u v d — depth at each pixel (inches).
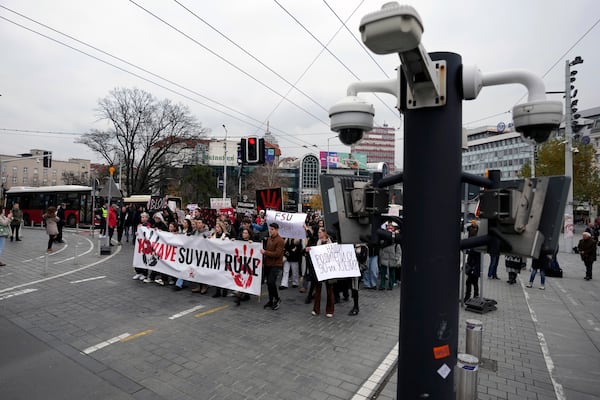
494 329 255.1
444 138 80.6
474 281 319.3
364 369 184.5
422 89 79.9
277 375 176.4
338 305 306.3
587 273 451.5
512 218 79.5
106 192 569.9
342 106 92.4
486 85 83.0
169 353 198.8
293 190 3535.9
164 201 723.4
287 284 366.0
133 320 250.1
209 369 181.2
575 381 176.6
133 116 1409.9
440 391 81.8
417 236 82.4
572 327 260.7
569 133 704.4
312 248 277.6
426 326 81.9
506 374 183.5
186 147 1534.2
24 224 1147.3
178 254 338.0
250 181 2406.5
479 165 3334.2
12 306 274.7
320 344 216.7
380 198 97.7
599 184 1279.5
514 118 83.9
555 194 77.8
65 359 188.9
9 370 175.6
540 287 396.5
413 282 83.2
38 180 4099.4
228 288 306.3
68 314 258.8
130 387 162.1
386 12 58.6
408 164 84.2
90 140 1400.1
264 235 423.8
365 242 101.2
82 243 686.5
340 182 102.1
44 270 404.2
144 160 1488.7
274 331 236.7
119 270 417.1
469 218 386.6
